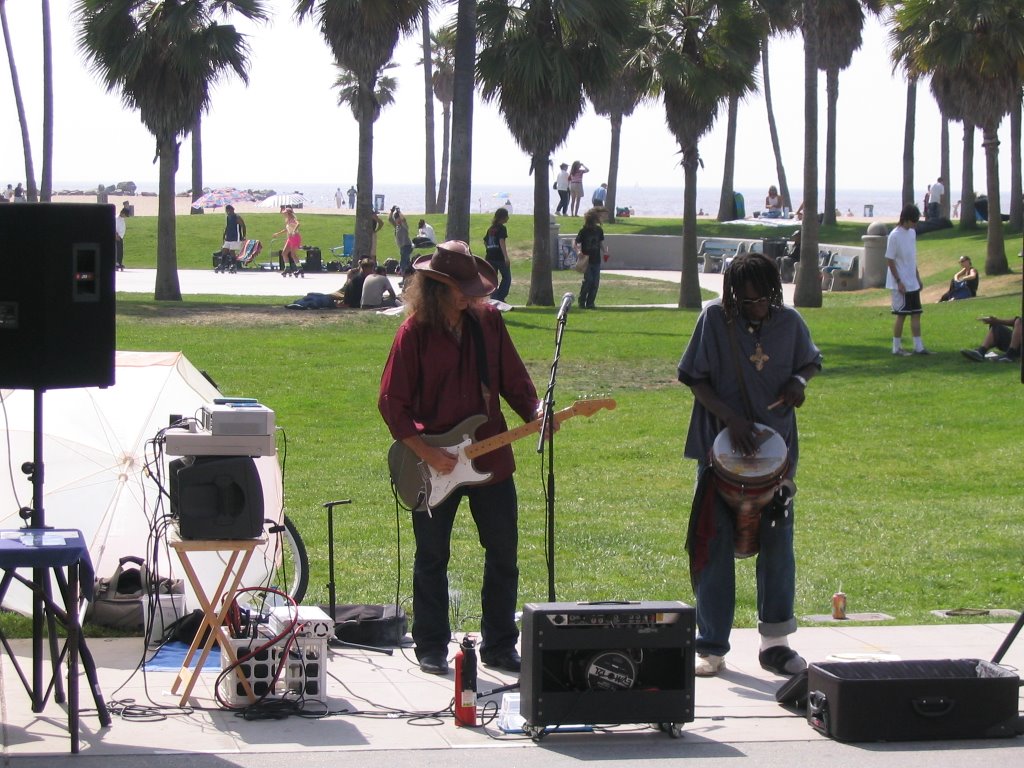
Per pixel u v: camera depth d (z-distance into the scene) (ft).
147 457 28.48
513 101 106.32
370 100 138.00
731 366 24.73
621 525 43.11
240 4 106.73
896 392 69.87
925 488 50.52
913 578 36.09
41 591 20.97
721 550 24.94
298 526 41.81
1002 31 122.72
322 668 23.07
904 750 20.95
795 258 151.94
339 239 182.60
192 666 25.26
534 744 21.07
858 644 27.50
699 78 107.76
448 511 25.13
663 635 21.36
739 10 110.22
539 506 46.26
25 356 21.58
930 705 21.39
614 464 54.85
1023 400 66.74
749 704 23.47
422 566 25.34
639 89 113.39
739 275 24.49
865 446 58.18
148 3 105.40
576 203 219.00
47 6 123.95
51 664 23.66
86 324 21.88
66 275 21.59
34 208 21.34
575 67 107.14
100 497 28.78
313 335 89.56
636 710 21.21
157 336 86.12
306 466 52.49
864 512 45.98
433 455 24.49
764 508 24.58
